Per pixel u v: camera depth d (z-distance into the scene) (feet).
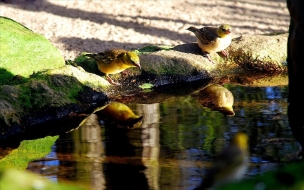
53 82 39.58
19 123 35.22
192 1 79.56
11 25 42.91
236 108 38.42
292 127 26.66
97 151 30.25
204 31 49.21
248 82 47.21
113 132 33.94
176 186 24.54
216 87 45.65
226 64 50.03
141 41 56.85
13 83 39.27
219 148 29.86
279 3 82.48
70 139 32.99
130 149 30.27
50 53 42.93
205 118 36.14
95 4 73.26
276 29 65.62
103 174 26.53
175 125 34.78
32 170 27.53
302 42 24.18
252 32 63.57
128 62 43.39
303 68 24.67
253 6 79.25
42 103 37.19
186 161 27.99
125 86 44.45
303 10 23.63
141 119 36.65
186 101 41.50
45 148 31.45
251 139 31.22
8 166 28.53
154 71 46.21
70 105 38.60
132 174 26.40
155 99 42.52
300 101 25.53
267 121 34.78
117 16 67.26
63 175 26.55
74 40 55.42
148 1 77.46
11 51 40.88
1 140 33.83
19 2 71.41
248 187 7.48
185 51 50.16
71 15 66.54
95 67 45.14
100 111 39.37
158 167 27.32
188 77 47.21
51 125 36.50
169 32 61.52
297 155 28.12
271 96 41.81
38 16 65.21
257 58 50.42
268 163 26.89
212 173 17.54
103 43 54.95
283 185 7.43
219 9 75.51
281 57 50.72
